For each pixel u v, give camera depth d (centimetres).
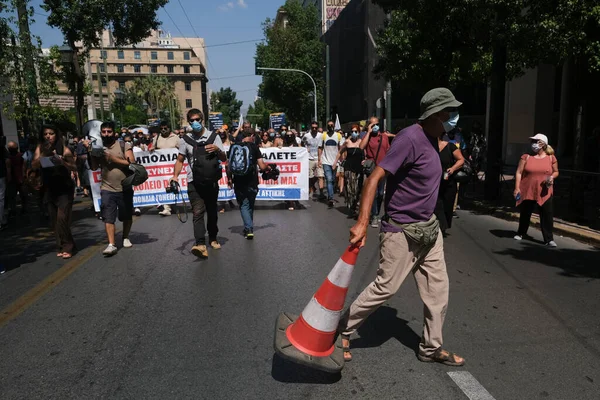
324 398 299
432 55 1235
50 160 632
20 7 1211
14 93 1264
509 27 902
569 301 468
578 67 853
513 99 2067
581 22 785
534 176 700
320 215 982
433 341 335
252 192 739
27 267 613
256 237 765
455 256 639
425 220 310
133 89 8625
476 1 934
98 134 916
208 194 637
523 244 709
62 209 644
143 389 312
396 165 294
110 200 655
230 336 390
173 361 349
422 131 303
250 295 488
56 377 329
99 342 383
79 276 566
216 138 640
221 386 314
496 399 297
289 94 4488
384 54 1455
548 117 1930
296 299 475
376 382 317
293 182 1093
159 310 450
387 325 410
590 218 804
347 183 1000
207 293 496
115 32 1906
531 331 397
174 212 1052
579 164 823
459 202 1107
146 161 1009
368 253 660
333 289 300
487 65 1217
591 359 349
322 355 302
